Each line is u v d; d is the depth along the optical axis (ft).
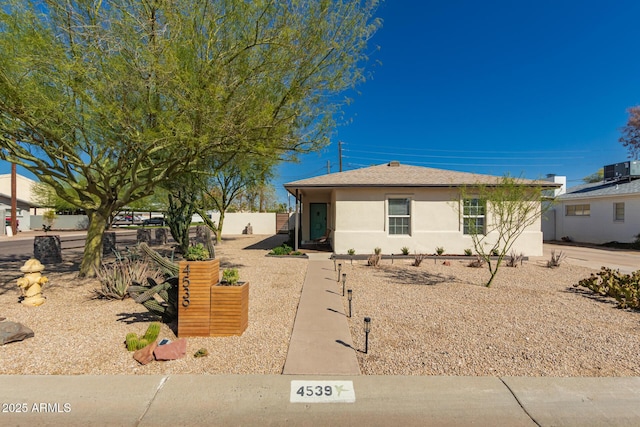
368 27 21.81
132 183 25.49
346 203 42.37
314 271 32.24
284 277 29.22
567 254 47.88
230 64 19.92
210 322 14.96
